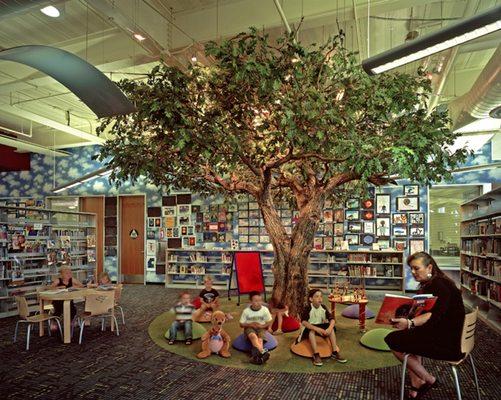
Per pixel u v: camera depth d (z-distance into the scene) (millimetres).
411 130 4250
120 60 5660
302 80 4059
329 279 9172
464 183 8750
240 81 3996
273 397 3430
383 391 3531
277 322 5332
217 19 5230
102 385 3707
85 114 9188
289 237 5977
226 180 6070
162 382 3766
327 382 3736
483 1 4941
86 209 11203
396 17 5406
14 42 5953
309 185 5926
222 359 4367
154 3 5180
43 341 5180
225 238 9992
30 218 7738
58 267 7941
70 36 5832
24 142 9508
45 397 3453
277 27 5395
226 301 7793
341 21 5004
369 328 5516
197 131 4094
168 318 6422
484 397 3396
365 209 9219
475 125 6422
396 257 8828
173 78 4137
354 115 4617
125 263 10930
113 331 5617
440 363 4215
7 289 6895
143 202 10867
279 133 4219
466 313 3283
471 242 7266
